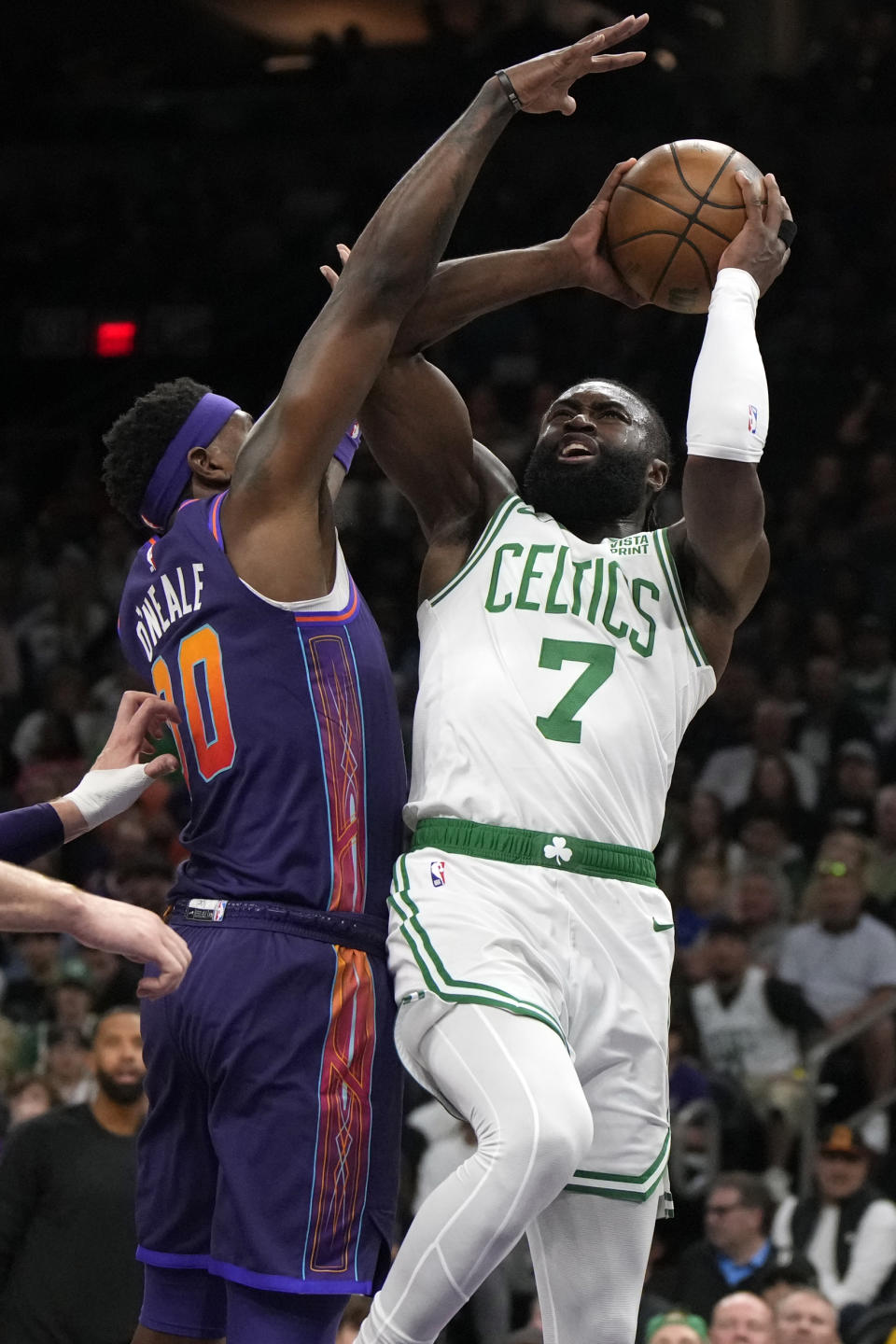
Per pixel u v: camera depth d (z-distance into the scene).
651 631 3.41
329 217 19.39
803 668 11.94
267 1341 3.03
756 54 21.38
